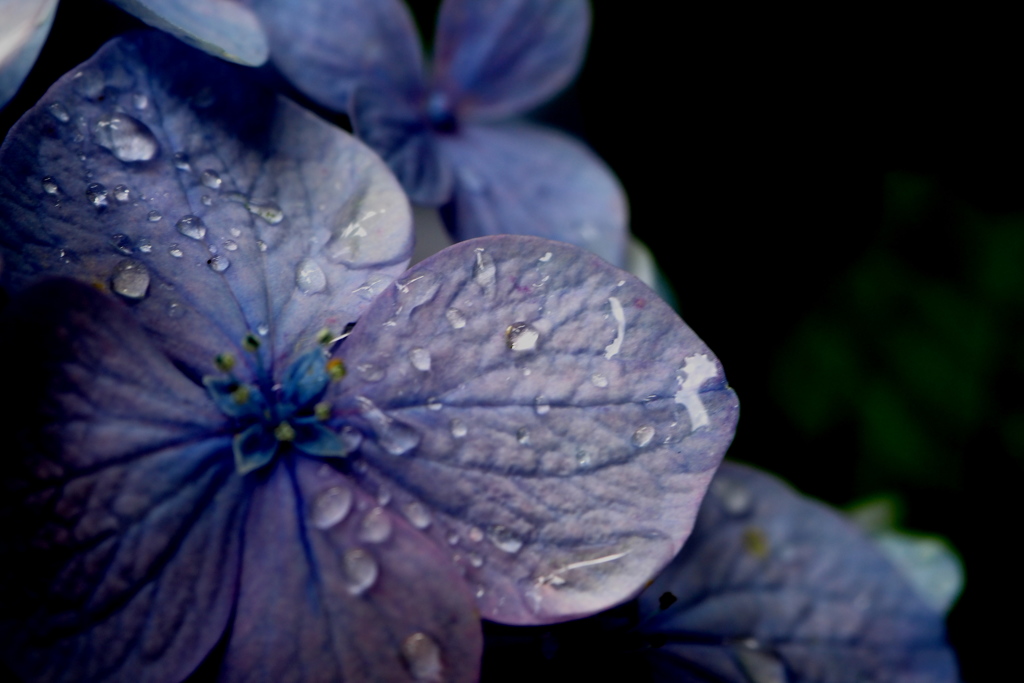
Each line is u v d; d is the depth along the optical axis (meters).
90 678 0.11
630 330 0.11
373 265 0.12
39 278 0.11
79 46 0.13
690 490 0.11
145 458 0.11
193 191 0.12
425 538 0.11
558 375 0.11
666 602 0.13
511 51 0.15
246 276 0.12
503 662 0.12
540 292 0.12
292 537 0.11
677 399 0.11
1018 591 0.22
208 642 0.11
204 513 0.11
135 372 0.11
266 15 0.13
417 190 0.13
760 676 0.13
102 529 0.11
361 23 0.14
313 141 0.12
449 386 0.12
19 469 0.11
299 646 0.11
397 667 0.11
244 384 0.12
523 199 0.14
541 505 0.11
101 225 0.12
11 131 0.11
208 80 0.12
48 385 0.11
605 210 0.14
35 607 0.11
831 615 0.13
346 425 0.12
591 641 0.12
